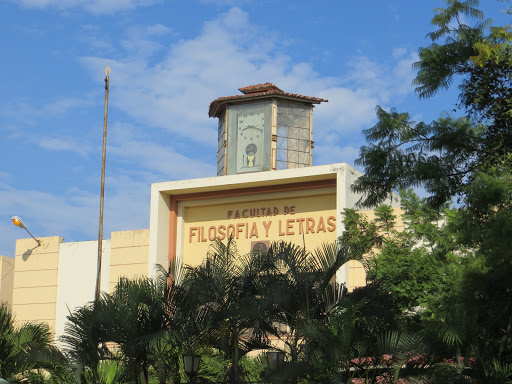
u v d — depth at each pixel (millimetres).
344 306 15609
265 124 36812
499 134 18172
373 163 18609
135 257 34812
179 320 17578
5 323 21891
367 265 21516
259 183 33062
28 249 37281
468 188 16312
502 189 15727
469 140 18203
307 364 15500
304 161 36906
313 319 16766
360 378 15641
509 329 15953
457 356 15297
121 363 18750
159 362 17922
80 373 19406
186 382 18141
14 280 37219
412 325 16188
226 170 37094
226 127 37562
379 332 15906
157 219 34094
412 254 22234
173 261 19281
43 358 20344
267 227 33125
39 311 36344
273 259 17906
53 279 36500
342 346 15250
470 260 17891
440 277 21266
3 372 20609
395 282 21766
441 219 23344
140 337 17250
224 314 17625
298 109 37312
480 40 18031
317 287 17203
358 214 24391
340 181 31141
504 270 16391
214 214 34375
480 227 16047
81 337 18188
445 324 14844
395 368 14945
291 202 33000
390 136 18531
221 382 17969
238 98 37188
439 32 18266
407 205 23797
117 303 17734
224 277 18031
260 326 17719
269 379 16016
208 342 18125
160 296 17766
